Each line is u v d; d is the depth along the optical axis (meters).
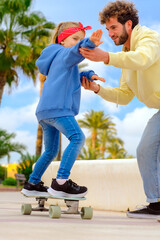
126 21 2.29
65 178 2.04
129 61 2.03
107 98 2.64
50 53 2.32
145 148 2.24
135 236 1.33
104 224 1.79
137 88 2.40
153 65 2.21
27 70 15.36
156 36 2.19
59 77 2.18
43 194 2.26
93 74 2.45
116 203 3.36
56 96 2.15
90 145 38.12
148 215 2.26
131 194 3.22
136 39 2.22
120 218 2.33
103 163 3.54
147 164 2.25
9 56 14.48
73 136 2.10
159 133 2.21
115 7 2.28
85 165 3.74
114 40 2.35
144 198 3.10
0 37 14.54
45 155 2.30
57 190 2.02
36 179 2.28
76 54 2.09
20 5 14.49
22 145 16.84
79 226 1.62
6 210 2.73
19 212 2.51
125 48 2.46
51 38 2.49
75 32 2.36
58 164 3.88
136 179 3.18
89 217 2.10
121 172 3.32
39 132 20.09
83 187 2.08
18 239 1.12
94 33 1.94
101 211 3.28
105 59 2.04
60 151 19.42
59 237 1.21
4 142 16.42
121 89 2.67
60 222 1.79
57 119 2.14
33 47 15.03
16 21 14.77
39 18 15.29
